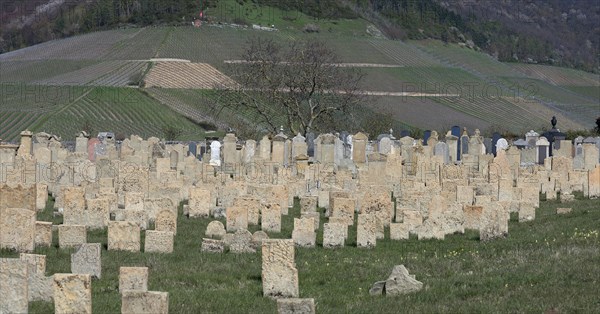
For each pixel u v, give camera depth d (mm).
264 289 26672
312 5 196125
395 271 27406
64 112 122500
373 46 180500
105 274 29031
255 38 173375
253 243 33938
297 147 72500
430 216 38562
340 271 30734
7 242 32000
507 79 184875
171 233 33344
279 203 40906
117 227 33344
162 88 138250
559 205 48438
